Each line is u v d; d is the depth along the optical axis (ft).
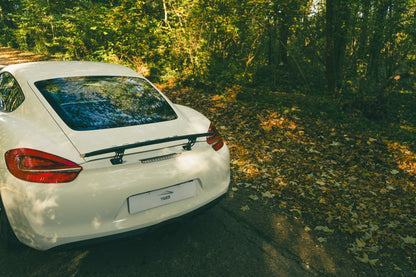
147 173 6.35
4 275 6.52
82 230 5.83
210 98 25.29
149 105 8.26
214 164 7.67
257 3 24.77
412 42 24.95
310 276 7.17
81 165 5.81
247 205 10.39
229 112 21.59
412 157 14.57
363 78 24.75
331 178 12.76
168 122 7.74
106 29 33.04
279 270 7.29
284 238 8.64
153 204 6.54
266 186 11.92
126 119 7.31
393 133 17.71
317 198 11.21
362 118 20.44
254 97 24.14
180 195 6.96
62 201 5.65
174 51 32.07
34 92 7.49
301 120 19.80
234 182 12.14
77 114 7.00
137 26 32.17
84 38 35.94
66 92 7.70
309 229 9.21
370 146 15.98
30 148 5.95
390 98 25.81
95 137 6.40
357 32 25.39
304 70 32.14
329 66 26.48
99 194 5.85
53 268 6.83
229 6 27.73
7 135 6.57
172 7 33.12
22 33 52.85
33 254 7.23
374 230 9.32
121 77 9.26
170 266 7.14
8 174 5.96
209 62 30.99
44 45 51.26
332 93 26.50
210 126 8.51
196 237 8.38
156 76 32.12
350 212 10.28
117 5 35.19
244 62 31.27
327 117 20.33
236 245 8.12
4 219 6.61
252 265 7.38
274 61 32.78
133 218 6.29
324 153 15.26
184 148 7.10
